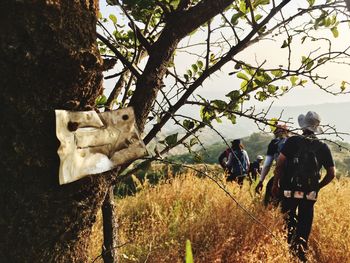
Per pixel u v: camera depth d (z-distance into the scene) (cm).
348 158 2912
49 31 94
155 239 344
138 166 159
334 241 373
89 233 120
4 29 91
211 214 404
